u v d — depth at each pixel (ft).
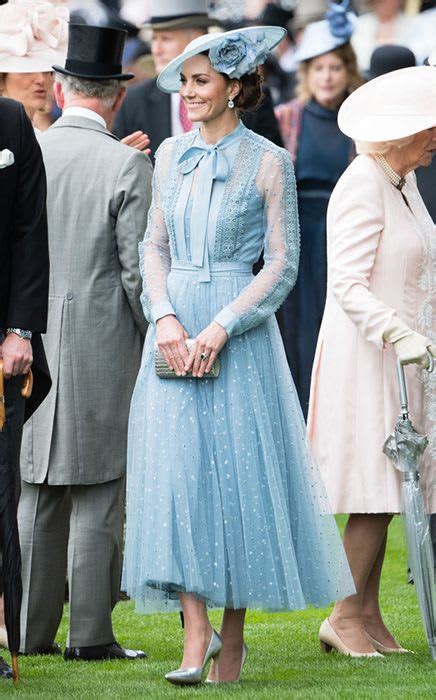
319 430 47.37
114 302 49.08
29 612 49.29
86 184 48.98
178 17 73.56
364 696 40.29
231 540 42.14
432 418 47.03
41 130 60.08
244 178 42.98
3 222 42.70
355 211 46.73
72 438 48.65
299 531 43.37
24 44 53.72
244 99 43.11
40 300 42.91
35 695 41.09
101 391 48.96
